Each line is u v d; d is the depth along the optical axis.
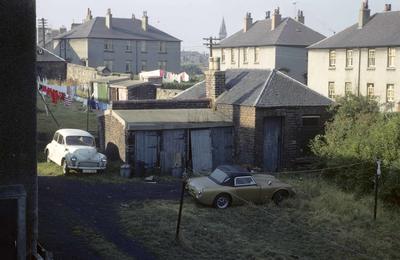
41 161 25.81
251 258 14.66
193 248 15.08
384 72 52.09
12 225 10.06
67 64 67.56
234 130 27.00
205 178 20.73
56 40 88.69
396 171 22.27
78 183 21.72
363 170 23.58
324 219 18.95
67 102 33.00
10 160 10.26
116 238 15.22
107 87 49.41
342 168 24.52
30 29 10.20
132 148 24.52
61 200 18.78
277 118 26.80
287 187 20.83
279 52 68.19
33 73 10.32
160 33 90.06
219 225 17.47
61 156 23.38
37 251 11.20
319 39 70.62
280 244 16.17
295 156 27.09
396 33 51.75
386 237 18.02
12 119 10.20
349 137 24.95
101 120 28.52
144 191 21.30
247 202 20.00
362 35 55.12
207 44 44.78
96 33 82.00
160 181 23.41
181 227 16.80
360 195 23.59
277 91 26.95
